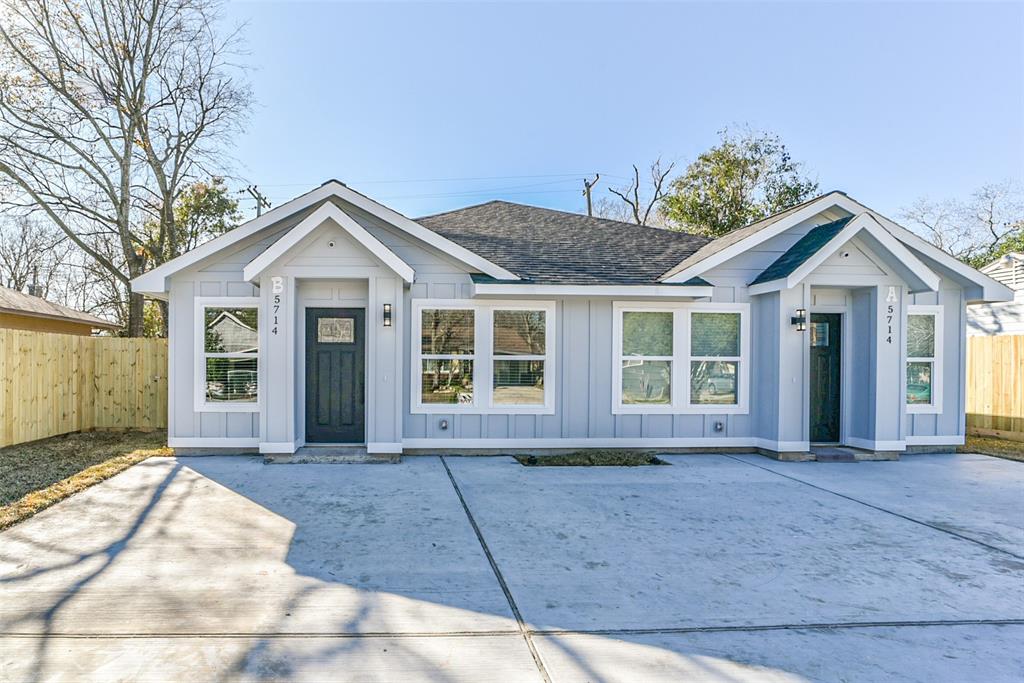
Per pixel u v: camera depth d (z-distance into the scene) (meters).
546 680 2.71
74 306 25.23
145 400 11.07
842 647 3.08
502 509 5.75
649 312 9.32
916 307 9.64
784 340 8.81
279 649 2.95
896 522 5.44
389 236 9.00
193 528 4.99
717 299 9.41
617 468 7.95
